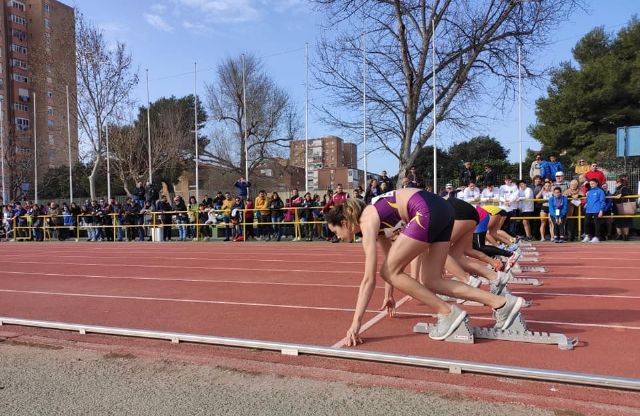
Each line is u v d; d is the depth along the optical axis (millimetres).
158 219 20016
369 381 3332
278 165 40781
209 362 3830
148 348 4223
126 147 31656
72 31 29344
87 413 2992
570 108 33000
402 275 3980
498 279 4480
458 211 5078
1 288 7852
